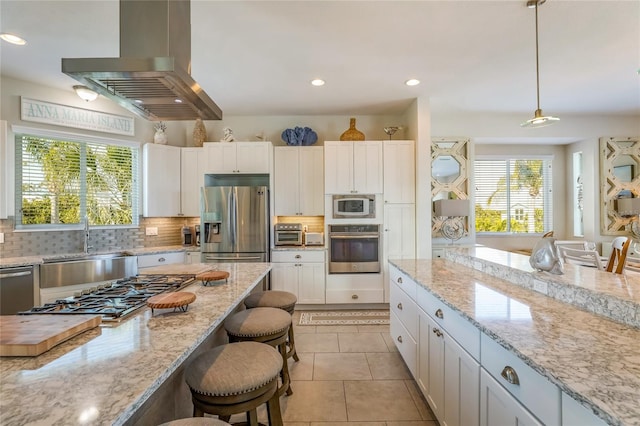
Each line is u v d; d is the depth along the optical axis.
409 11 2.23
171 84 1.73
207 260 4.01
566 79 3.45
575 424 0.82
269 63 3.01
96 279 3.32
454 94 3.89
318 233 4.42
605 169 4.84
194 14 2.23
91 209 3.77
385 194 4.18
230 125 4.74
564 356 0.97
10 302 2.82
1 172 3.04
